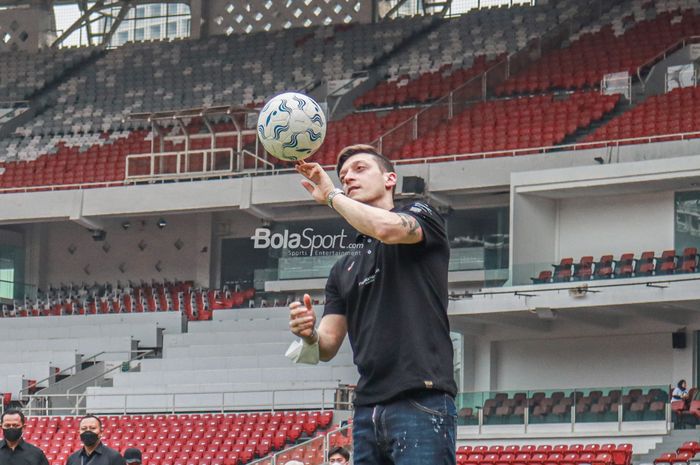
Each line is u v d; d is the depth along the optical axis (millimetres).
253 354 43188
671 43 48562
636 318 38594
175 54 58594
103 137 53844
